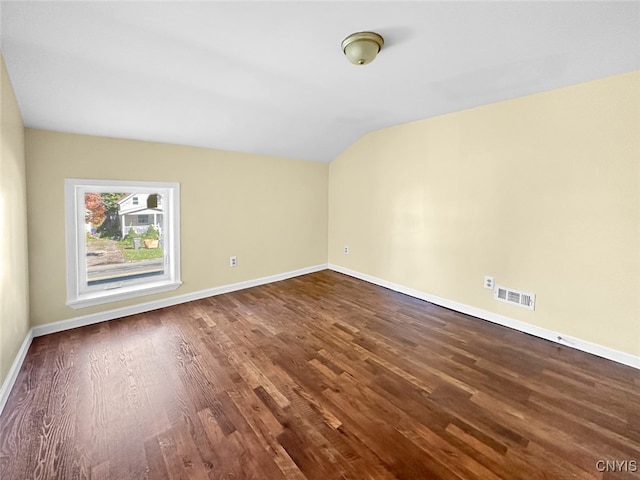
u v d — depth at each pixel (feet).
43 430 4.82
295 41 5.54
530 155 8.02
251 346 7.63
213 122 9.14
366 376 6.40
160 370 6.54
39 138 7.70
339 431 4.90
